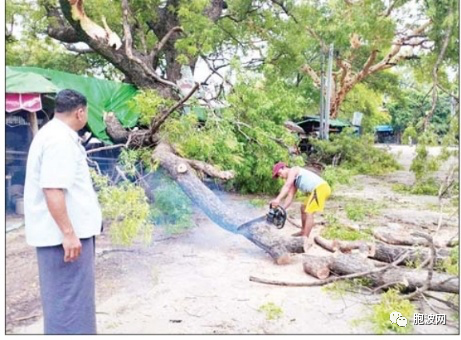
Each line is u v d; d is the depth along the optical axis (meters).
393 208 7.66
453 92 9.29
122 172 5.52
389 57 14.72
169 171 5.77
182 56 8.99
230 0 11.21
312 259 4.22
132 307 3.48
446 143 7.76
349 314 3.40
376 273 3.83
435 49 9.35
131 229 4.17
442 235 5.67
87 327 2.66
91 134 7.59
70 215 2.55
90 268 2.68
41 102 6.54
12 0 10.03
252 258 4.80
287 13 11.71
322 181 5.31
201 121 7.39
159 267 4.43
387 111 29.09
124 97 7.84
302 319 3.30
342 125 17.50
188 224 5.94
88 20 7.65
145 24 10.41
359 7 9.70
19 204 6.45
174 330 3.09
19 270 4.25
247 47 12.23
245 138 7.75
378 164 14.20
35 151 2.51
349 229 5.90
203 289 3.87
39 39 11.91
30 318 3.25
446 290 3.57
